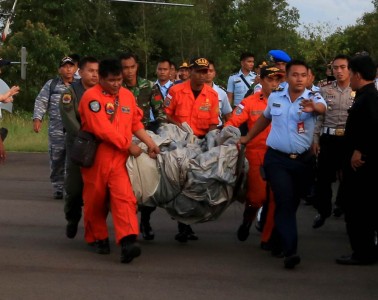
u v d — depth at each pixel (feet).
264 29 202.08
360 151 25.26
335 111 33.09
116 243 25.93
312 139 25.23
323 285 23.24
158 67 42.32
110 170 24.98
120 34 176.24
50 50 126.62
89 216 26.27
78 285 22.68
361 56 25.39
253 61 48.24
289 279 23.88
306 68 25.20
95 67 26.78
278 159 25.23
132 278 23.59
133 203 25.11
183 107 29.58
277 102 25.36
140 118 25.85
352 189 25.55
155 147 25.71
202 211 26.45
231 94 48.47
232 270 24.89
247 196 27.71
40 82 126.72
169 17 176.86
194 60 29.50
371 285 23.34
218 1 202.49
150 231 29.48
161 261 25.91
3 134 26.84
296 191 25.48
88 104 24.72
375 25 186.70
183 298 21.57
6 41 135.23
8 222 32.76
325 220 34.73
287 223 25.02
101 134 24.54
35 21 160.56
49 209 36.27
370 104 25.13
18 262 25.36
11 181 46.75
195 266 25.31
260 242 29.35
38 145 67.92
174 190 25.94
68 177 27.17
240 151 26.32
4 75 125.18
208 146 27.14
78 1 167.32
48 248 27.48
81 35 175.94
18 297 21.35
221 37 200.03
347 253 27.68
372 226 25.68
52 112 38.63
